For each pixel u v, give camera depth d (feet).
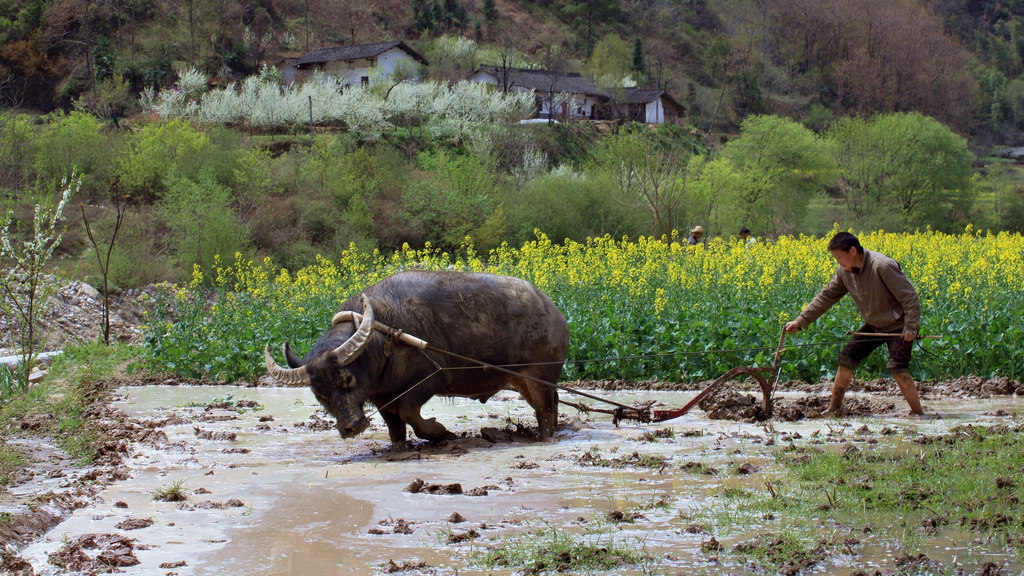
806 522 18.45
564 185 145.48
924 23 405.59
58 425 31.32
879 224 182.60
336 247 119.55
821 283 46.50
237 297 53.67
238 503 21.04
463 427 31.76
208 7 270.87
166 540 18.39
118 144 132.26
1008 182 225.76
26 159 126.11
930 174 192.44
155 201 120.98
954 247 62.49
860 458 23.29
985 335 37.93
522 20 381.40
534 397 29.19
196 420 33.65
